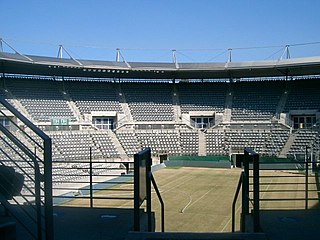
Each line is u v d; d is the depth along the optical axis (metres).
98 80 47.34
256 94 46.16
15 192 4.69
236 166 36.56
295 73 46.69
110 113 43.19
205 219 16.00
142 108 45.25
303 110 41.78
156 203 19.58
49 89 42.69
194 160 37.25
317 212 6.60
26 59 37.09
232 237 4.94
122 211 6.48
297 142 37.44
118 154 37.00
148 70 44.59
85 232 5.17
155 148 39.72
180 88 48.81
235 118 43.34
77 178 25.00
